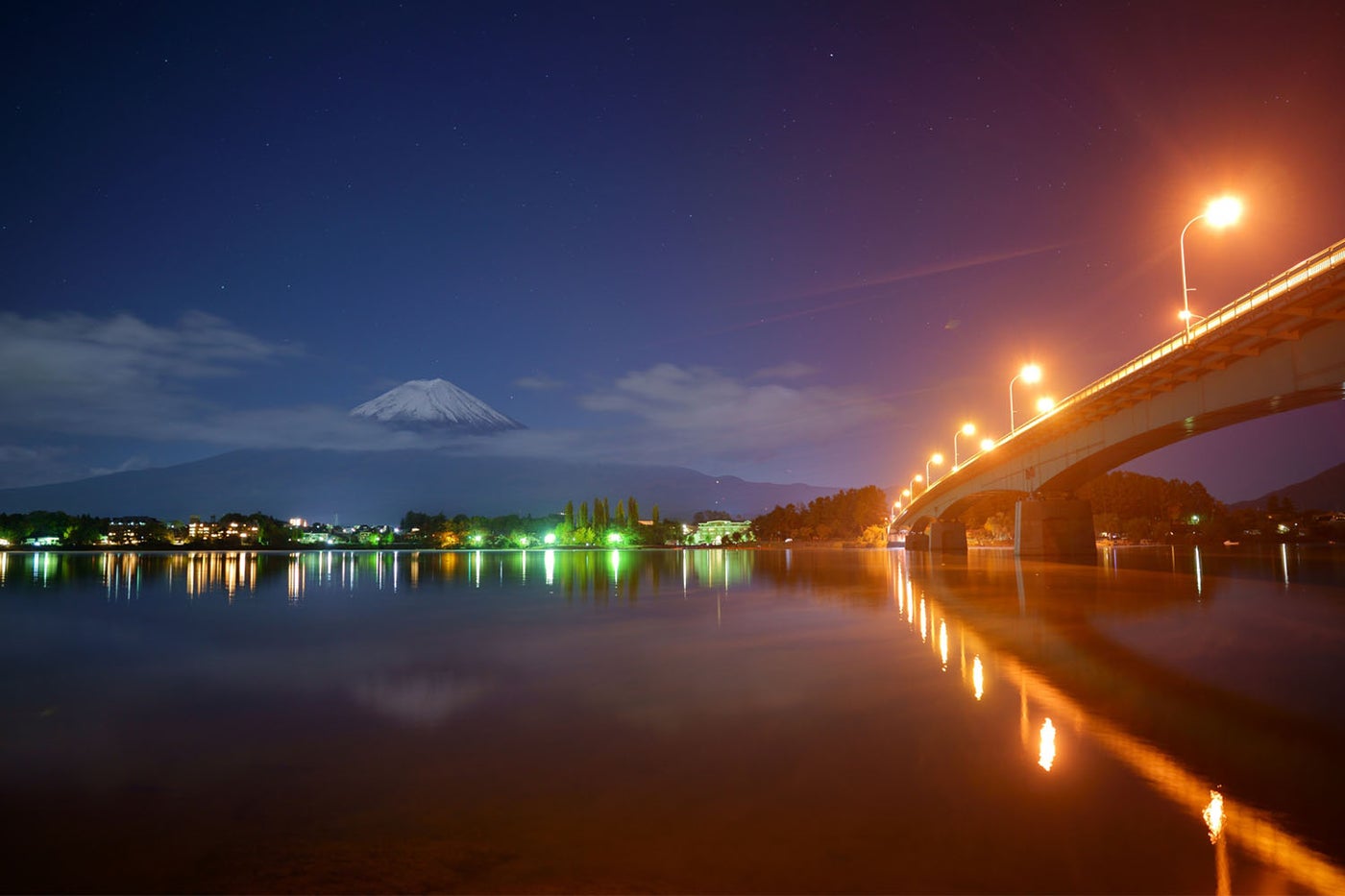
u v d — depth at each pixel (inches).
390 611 1796.3
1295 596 1971.0
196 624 1545.3
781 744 634.2
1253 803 501.4
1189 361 2127.2
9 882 399.9
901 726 687.7
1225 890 384.5
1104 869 406.3
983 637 1250.6
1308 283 1539.1
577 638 1284.4
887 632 1315.2
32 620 1631.4
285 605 1972.2
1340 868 408.5
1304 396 1839.3
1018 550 4037.9
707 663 1021.8
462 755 611.2
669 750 618.2
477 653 1124.5
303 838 451.5
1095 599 1910.7
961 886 388.2
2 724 723.4
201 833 462.3
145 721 731.4
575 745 633.0
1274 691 836.0
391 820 477.7
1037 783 538.3
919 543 7657.5
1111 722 700.7
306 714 756.0
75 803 514.0
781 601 1927.9
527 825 467.8
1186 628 1347.2
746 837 447.5
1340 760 589.6
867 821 469.7
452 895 382.3
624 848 433.1
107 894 387.9
